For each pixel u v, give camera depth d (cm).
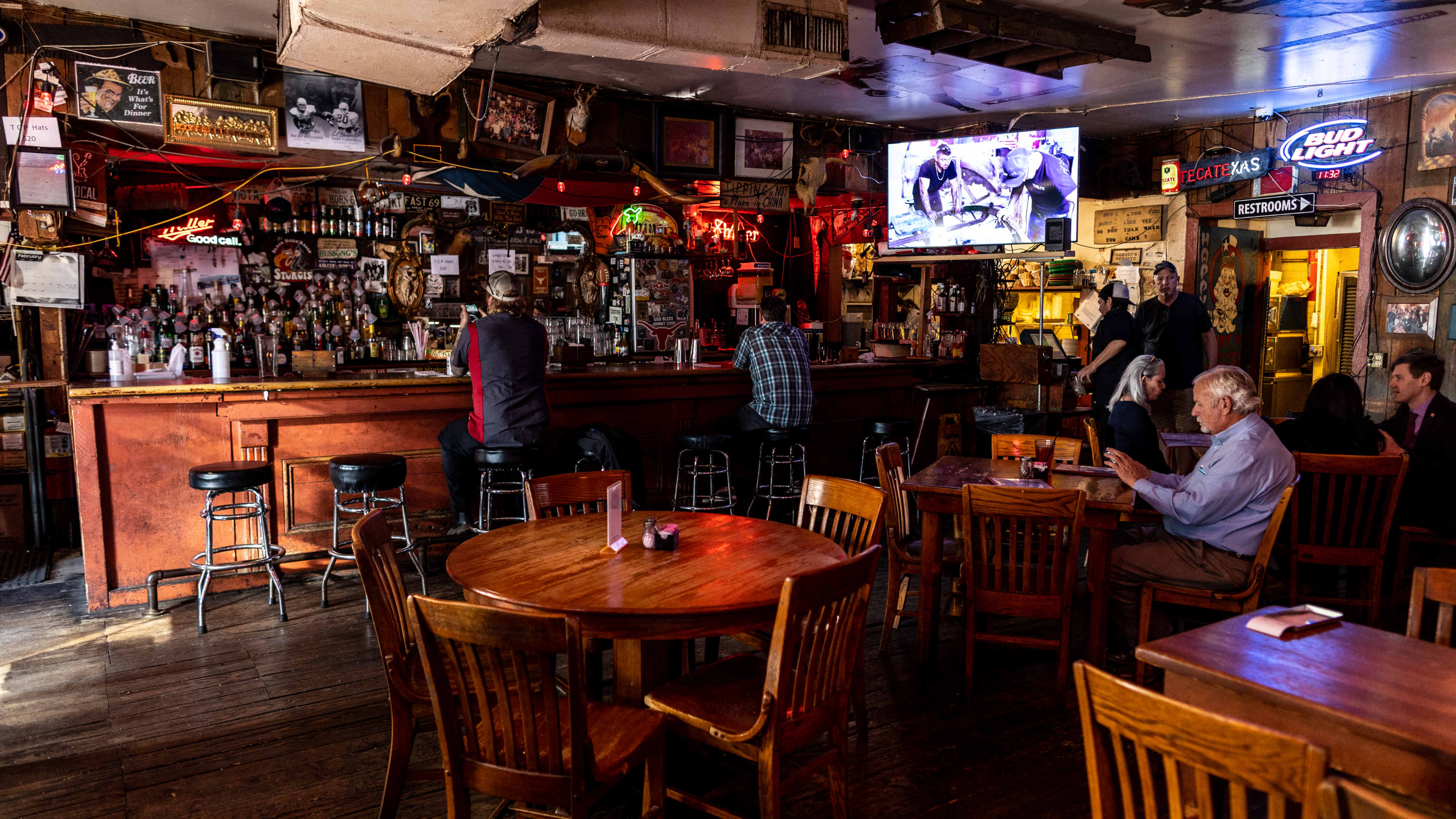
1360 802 111
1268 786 125
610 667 373
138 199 654
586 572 250
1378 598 369
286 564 493
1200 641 200
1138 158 822
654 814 231
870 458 693
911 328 856
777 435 552
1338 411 413
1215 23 499
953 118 756
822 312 973
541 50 530
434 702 200
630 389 585
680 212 877
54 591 480
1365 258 677
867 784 284
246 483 426
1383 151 662
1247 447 332
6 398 563
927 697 348
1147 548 348
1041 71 565
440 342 770
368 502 496
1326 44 538
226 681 361
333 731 318
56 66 462
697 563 260
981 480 380
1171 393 637
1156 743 141
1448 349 634
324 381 489
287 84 515
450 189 743
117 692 350
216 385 456
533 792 197
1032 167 662
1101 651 345
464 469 501
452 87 561
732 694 240
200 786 280
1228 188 757
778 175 727
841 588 220
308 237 720
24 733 315
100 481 443
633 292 841
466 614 189
